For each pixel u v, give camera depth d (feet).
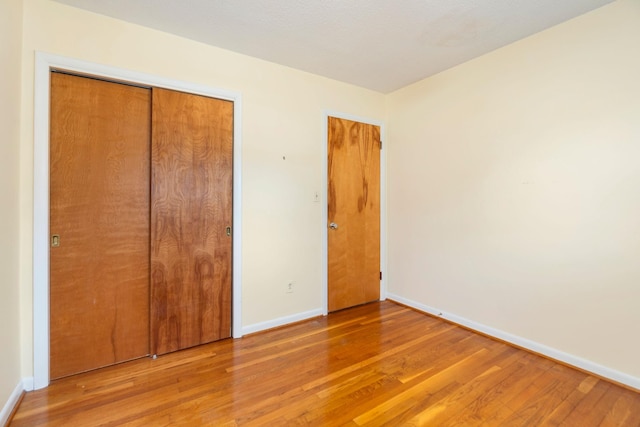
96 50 6.37
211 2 6.07
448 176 9.36
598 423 5.08
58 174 6.18
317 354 7.37
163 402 5.57
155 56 7.02
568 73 6.78
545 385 6.13
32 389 5.87
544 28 7.08
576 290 6.75
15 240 5.51
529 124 7.45
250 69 8.36
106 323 6.76
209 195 7.86
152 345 7.22
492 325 8.32
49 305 6.10
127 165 6.93
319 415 5.24
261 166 8.60
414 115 10.43
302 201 9.41
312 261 9.70
